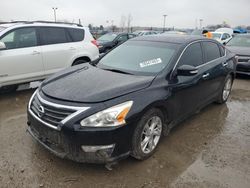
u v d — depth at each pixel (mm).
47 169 3268
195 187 3055
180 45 4328
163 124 3785
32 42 6254
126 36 15836
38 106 3350
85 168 3307
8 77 5867
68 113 3035
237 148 3971
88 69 4203
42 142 3312
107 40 15172
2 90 6531
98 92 3199
